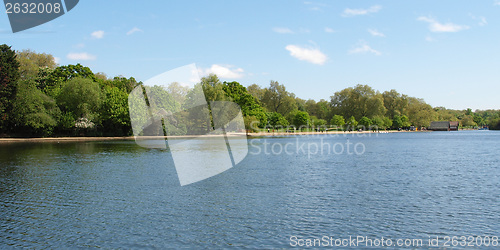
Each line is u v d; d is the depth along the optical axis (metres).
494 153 50.44
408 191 20.97
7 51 71.06
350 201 18.30
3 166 31.12
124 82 99.69
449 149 58.94
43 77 96.50
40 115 73.19
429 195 19.88
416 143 79.06
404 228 14.00
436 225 14.38
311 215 15.62
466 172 29.28
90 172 27.64
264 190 21.00
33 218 14.93
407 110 190.12
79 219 14.84
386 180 24.89
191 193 19.95
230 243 12.25
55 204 17.25
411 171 29.89
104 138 81.12
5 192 19.92
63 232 13.21
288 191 20.67
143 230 13.48
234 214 15.67
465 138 107.81
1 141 69.56
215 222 14.49
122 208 16.56
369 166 33.34
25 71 101.81
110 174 26.61
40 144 61.78
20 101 71.81
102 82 100.12
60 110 80.19
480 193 20.44
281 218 15.16
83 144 62.09
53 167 30.56
